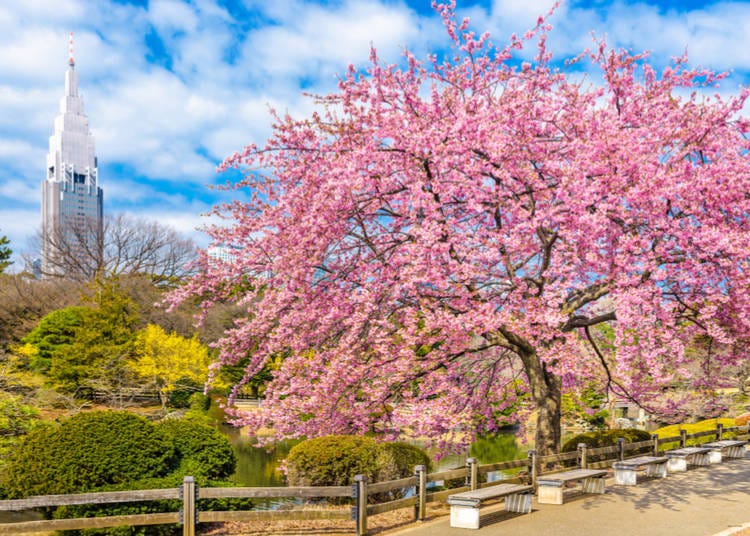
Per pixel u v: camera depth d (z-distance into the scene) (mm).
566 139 10844
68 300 43344
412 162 10281
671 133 10750
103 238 51750
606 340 15148
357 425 11539
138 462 8992
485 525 8844
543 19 11305
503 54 11367
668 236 10656
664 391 14609
